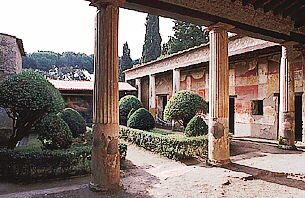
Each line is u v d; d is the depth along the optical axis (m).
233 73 13.91
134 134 11.41
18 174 6.33
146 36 31.83
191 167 7.03
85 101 18.75
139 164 8.06
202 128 9.51
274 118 11.77
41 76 8.02
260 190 5.17
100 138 5.17
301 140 11.52
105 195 4.89
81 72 50.28
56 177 6.52
